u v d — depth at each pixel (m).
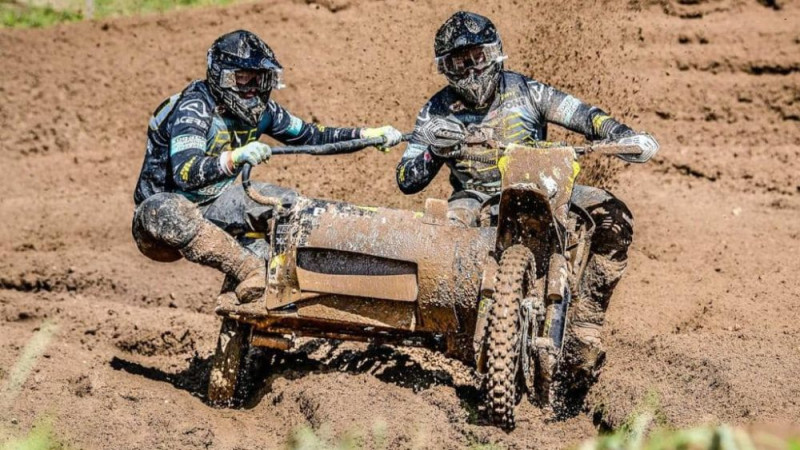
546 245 11.20
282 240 11.92
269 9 28.48
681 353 12.93
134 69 27.80
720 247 18.17
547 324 10.96
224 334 12.57
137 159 25.33
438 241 11.36
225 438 11.63
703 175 22.50
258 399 12.80
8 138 26.27
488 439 11.08
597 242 12.03
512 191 10.78
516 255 10.84
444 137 11.85
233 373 12.53
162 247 12.68
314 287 11.64
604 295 12.09
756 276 16.77
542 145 12.01
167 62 27.84
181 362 14.78
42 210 22.20
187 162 11.99
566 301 11.09
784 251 17.94
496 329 10.53
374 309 11.65
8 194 24.02
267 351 13.38
